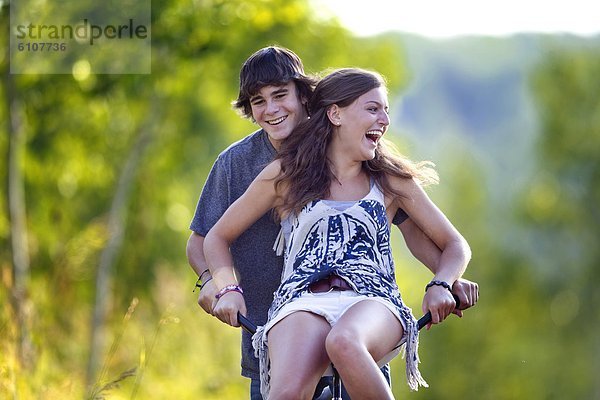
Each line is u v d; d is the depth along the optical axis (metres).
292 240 10.71
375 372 9.53
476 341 69.44
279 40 31.81
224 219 11.11
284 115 11.45
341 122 10.77
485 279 75.69
